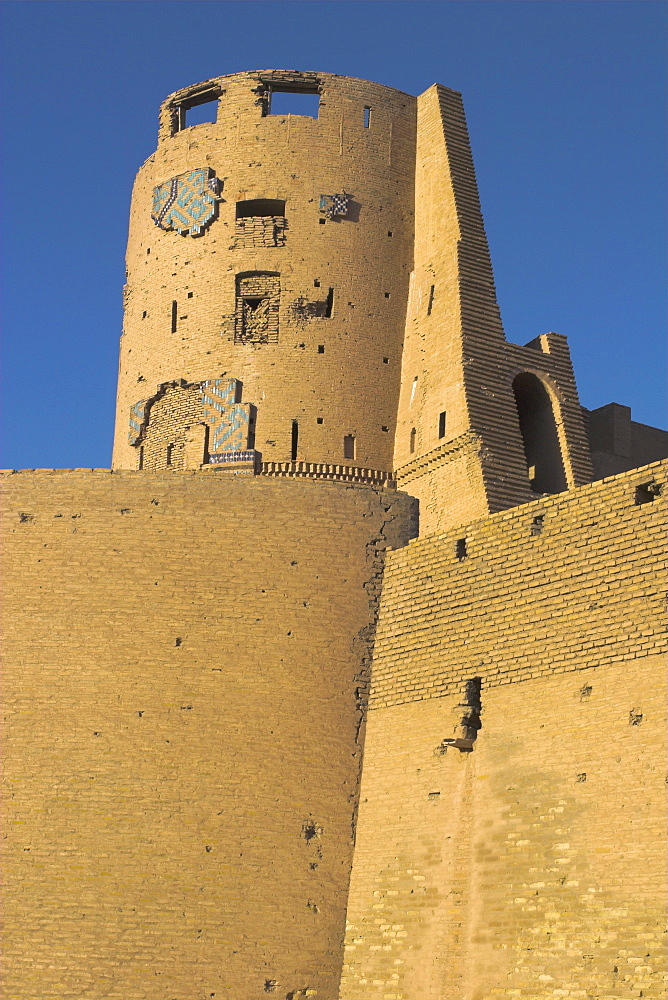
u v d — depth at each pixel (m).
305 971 27.17
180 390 43.72
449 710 27.75
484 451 38.44
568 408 41.41
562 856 24.55
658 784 23.58
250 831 28.14
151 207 46.34
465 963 25.36
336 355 42.94
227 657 29.61
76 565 30.52
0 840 28.31
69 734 29.05
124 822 28.16
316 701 29.42
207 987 26.84
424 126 45.16
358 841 28.42
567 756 25.17
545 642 26.44
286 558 30.44
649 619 24.77
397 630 29.67
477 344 40.28
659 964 22.47
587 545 26.27
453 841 26.62
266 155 44.66
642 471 25.67
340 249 43.78
